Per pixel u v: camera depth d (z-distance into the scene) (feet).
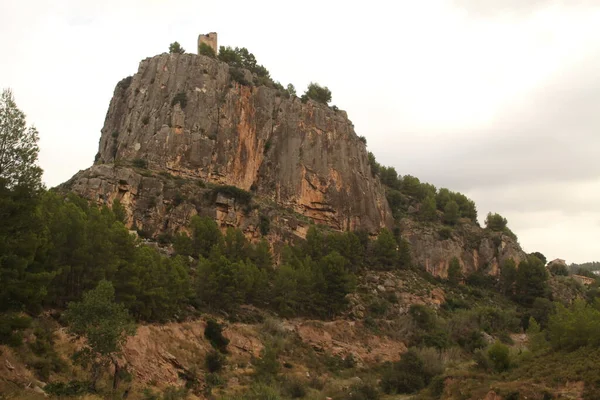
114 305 151.33
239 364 239.50
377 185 536.83
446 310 412.36
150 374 191.21
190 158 410.11
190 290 262.88
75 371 154.71
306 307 340.18
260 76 532.73
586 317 219.61
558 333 229.25
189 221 366.43
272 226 403.75
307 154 479.82
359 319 353.72
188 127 419.13
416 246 494.59
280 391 221.46
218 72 456.04
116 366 149.38
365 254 451.94
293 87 538.88
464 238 533.96
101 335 142.31
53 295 178.60
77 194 311.47
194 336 236.84
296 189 463.01
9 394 122.31
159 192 367.04
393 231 514.68
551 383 182.29
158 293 223.10
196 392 197.26
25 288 132.57
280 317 317.01
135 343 196.95
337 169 489.26
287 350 277.64
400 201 568.82
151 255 238.07
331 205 471.21
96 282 193.57
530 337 326.85
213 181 415.85
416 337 336.49
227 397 193.98
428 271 481.46
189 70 445.37
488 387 193.47
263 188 454.81
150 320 224.53
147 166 397.39
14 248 131.95
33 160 136.36
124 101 491.72
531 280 485.97
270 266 353.92
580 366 185.06
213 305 284.61
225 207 385.50
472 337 354.95
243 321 286.87
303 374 255.29
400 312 377.30
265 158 466.29
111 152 460.14
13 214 131.95
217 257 307.78
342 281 347.15
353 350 310.24
